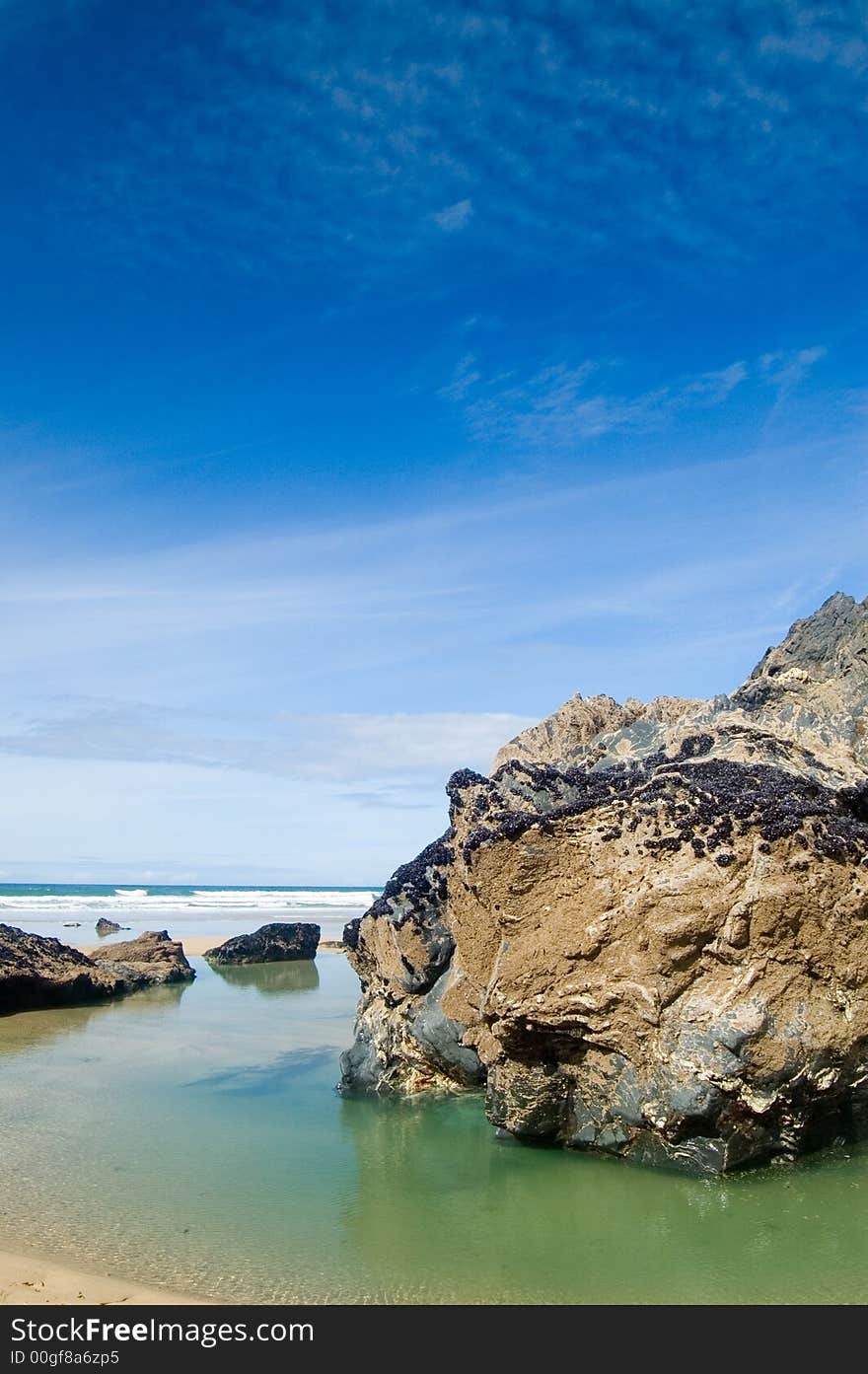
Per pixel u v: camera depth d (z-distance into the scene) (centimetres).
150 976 4225
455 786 1998
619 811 1697
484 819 1855
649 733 2255
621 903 1619
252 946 5353
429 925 2142
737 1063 1484
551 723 2694
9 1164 1708
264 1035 2964
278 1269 1268
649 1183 1554
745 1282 1220
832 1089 1551
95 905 10575
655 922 1570
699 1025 1524
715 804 1620
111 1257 1309
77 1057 2628
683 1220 1403
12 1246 1344
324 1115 2031
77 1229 1402
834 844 1559
